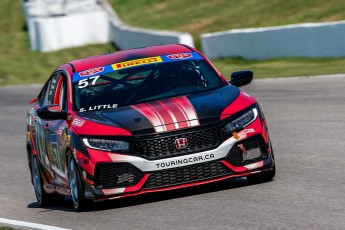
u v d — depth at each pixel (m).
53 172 30.72
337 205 23.31
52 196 32.69
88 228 24.38
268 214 23.00
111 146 26.34
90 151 26.47
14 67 110.00
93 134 26.77
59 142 28.95
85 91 29.73
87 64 31.67
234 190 27.23
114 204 27.95
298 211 23.00
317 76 62.53
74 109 29.02
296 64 74.50
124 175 26.20
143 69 30.53
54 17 129.50
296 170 30.44
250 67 77.69
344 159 31.88
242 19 108.94
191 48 32.31
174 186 26.09
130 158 26.09
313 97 52.44
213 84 29.72
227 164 26.34
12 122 65.81
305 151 35.22
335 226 20.62
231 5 119.75
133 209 26.39
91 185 26.45
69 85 30.33
